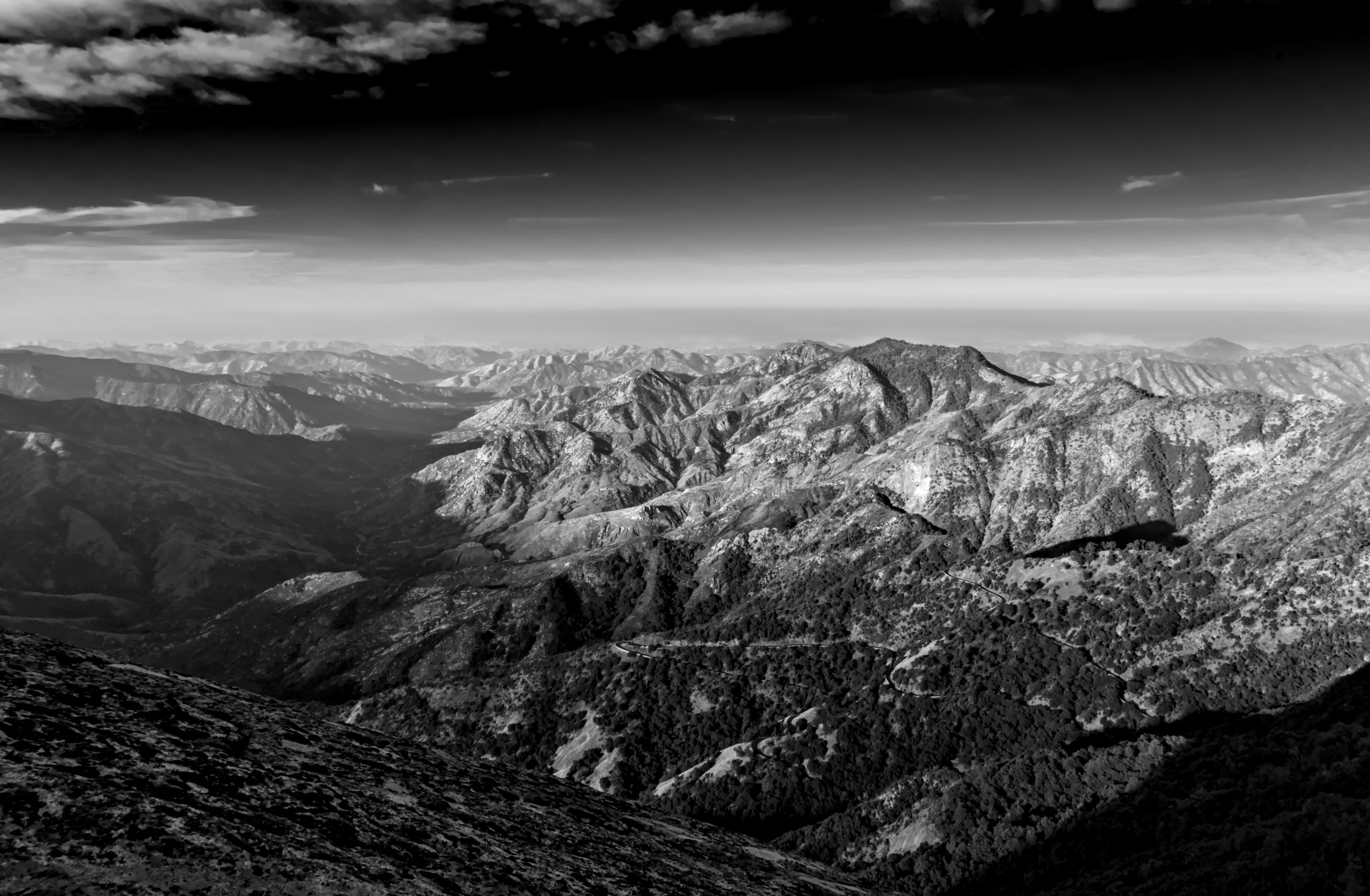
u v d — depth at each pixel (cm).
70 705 2456
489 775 3897
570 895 2366
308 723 3409
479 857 2391
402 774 3127
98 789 1892
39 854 1574
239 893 1641
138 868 1616
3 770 1842
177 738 2484
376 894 1834
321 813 2269
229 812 2030
